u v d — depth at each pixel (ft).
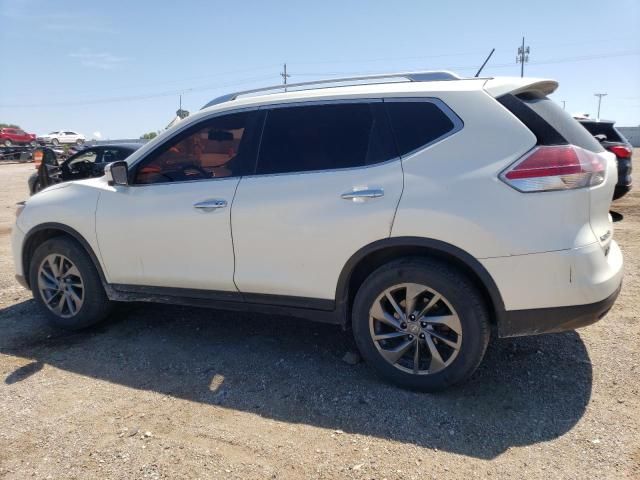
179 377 11.62
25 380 11.59
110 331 14.34
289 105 11.70
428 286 10.05
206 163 12.34
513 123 9.70
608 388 10.48
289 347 12.99
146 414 10.13
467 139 9.93
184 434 9.45
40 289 14.39
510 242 9.36
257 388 11.05
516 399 10.25
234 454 8.86
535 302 9.46
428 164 10.08
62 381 11.52
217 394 10.85
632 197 33.96
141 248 12.84
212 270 12.07
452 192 9.71
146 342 13.52
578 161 9.31
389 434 9.29
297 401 10.48
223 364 12.17
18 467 8.60
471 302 9.82
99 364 12.34
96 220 13.28
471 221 9.52
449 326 10.07
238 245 11.65
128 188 13.10
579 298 9.32
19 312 15.94
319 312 11.33
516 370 11.37
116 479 8.28
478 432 9.25
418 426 9.48
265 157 11.67
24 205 14.70
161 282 12.83
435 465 8.43
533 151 9.42
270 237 11.28
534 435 9.11
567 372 11.18
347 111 11.12
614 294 9.73
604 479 7.94
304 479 8.20
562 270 9.24
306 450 8.91
